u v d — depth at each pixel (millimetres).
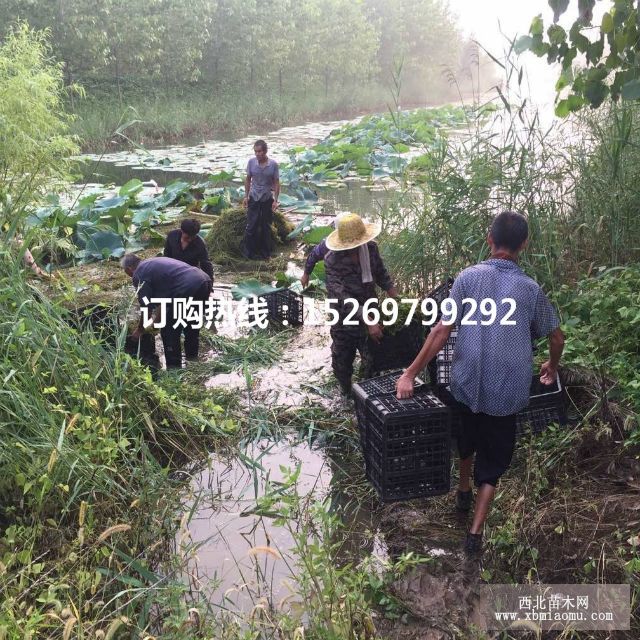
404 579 3352
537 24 4664
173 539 3664
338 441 4715
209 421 4629
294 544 3648
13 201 5340
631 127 5957
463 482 3748
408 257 6242
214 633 2941
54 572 3268
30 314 4086
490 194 6148
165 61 27094
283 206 11695
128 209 10484
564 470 3857
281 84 33156
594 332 4715
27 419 3771
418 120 22953
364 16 37219
